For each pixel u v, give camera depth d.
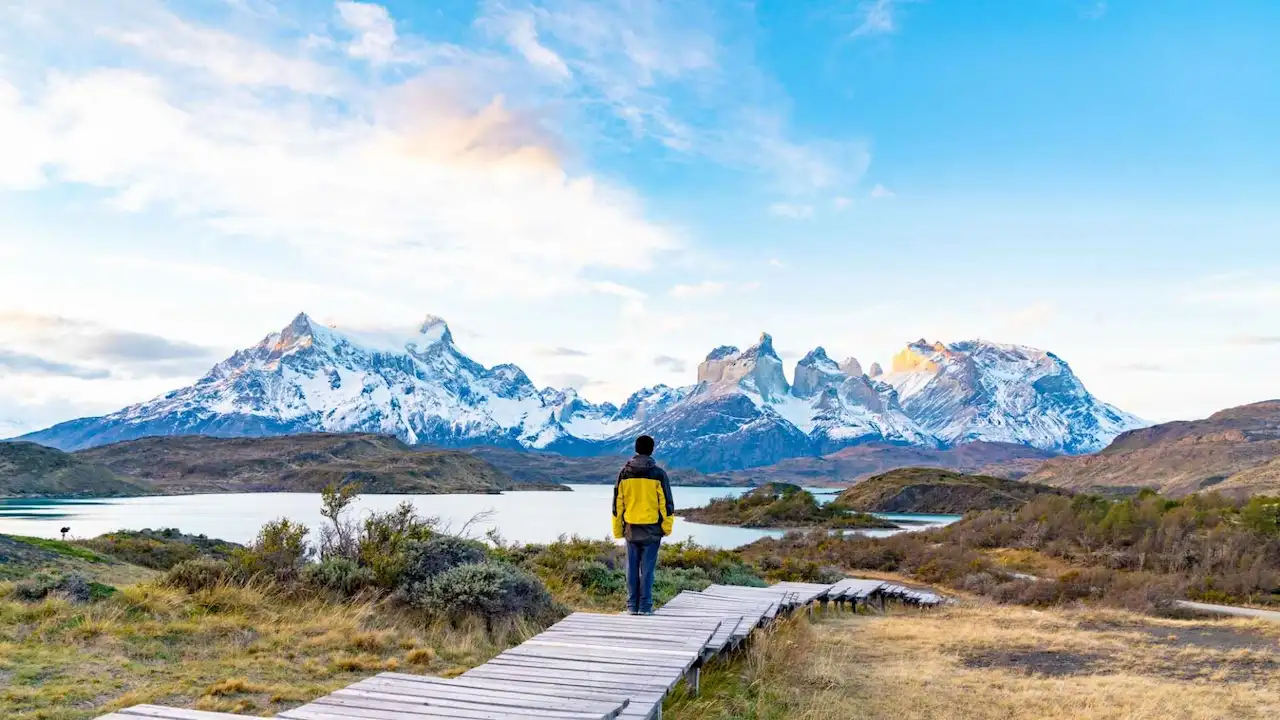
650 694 8.12
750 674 12.40
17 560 16.52
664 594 20.58
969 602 32.81
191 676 9.58
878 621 23.06
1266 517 51.12
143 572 19.47
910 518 133.12
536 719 7.00
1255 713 11.90
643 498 12.55
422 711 7.20
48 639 10.70
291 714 6.98
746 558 41.19
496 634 13.62
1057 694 12.91
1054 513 62.62
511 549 24.55
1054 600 33.84
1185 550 46.53
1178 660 16.69
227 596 13.81
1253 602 36.47
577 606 18.17
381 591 15.23
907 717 11.13
